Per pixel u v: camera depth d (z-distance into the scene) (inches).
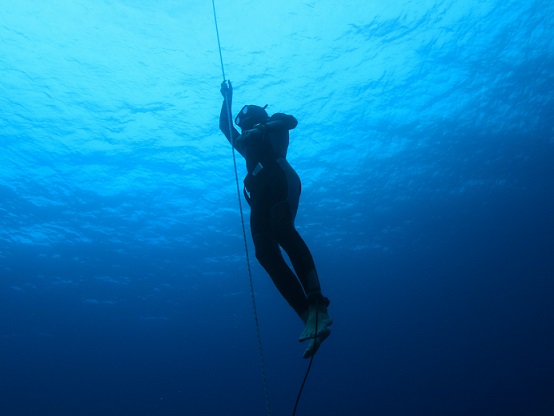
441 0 594.6
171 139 697.6
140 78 633.0
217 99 658.2
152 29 595.5
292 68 637.9
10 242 839.1
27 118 651.5
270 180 116.0
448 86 701.9
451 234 989.8
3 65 597.3
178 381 1282.0
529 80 735.7
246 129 129.7
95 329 1080.2
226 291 1017.5
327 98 672.4
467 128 785.6
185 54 621.0
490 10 620.1
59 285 943.0
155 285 975.0
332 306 1159.0
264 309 1078.4
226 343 1179.9
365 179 812.6
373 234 935.0
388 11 596.4
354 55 632.4
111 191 765.9
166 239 869.8
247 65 634.2
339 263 1007.6
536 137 844.0
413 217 920.9
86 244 856.3
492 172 881.5
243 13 590.6
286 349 1219.2
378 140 749.9
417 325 1235.9
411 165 816.3
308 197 823.1
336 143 735.1
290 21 598.2
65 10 563.5
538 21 652.7
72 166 718.5
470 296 1166.3
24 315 1013.2
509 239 1037.8
